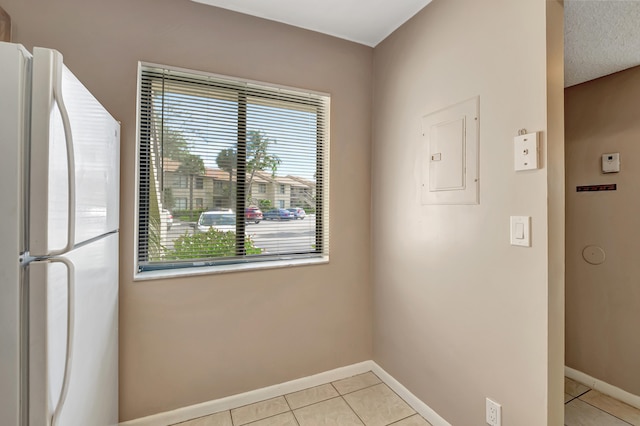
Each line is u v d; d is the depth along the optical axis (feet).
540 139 3.76
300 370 6.47
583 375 6.98
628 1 4.47
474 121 4.66
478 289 4.60
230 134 5.98
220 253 5.95
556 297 3.69
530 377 3.87
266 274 6.14
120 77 4.99
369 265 7.26
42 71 2.08
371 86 7.23
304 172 6.75
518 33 4.02
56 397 2.20
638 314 6.21
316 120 6.84
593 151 6.91
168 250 5.56
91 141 3.06
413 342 5.94
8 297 2.00
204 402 5.61
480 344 4.56
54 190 2.15
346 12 5.90
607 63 6.23
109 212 3.94
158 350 5.28
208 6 5.61
